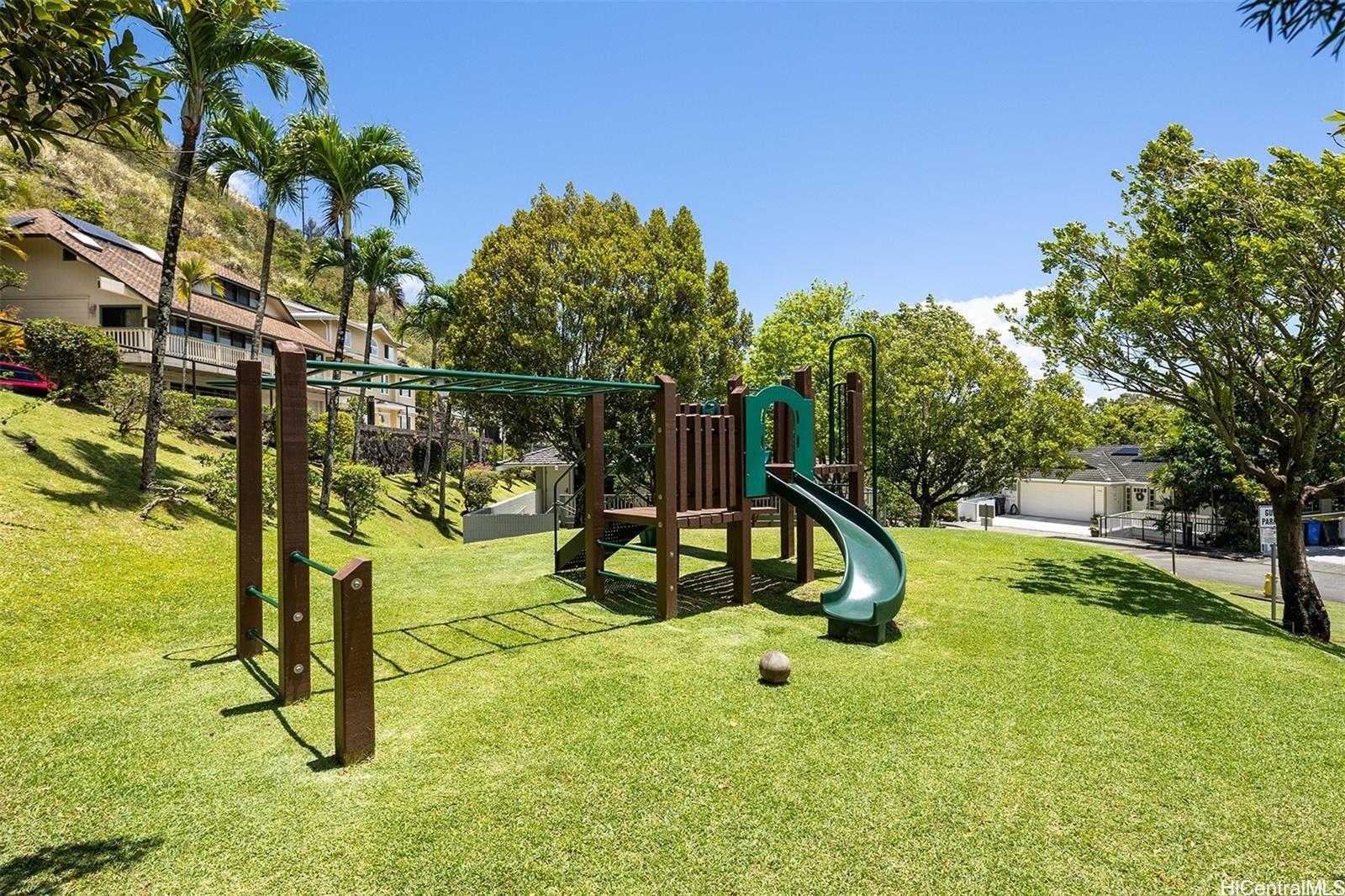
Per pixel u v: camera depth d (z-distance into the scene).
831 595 7.44
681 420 8.30
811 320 33.88
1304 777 4.34
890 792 4.07
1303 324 10.22
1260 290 9.32
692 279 20.62
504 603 8.81
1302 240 8.80
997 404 22.64
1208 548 26.91
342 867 3.32
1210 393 11.57
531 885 3.19
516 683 5.89
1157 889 3.22
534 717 5.15
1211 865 3.42
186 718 5.08
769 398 9.19
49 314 21.91
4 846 3.48
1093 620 8.39
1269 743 4.86
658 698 5.53
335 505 18.34
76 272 21.98
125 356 20.98
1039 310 12.20
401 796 3.98
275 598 8.67
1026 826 3.72
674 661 6.48
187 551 10.30
